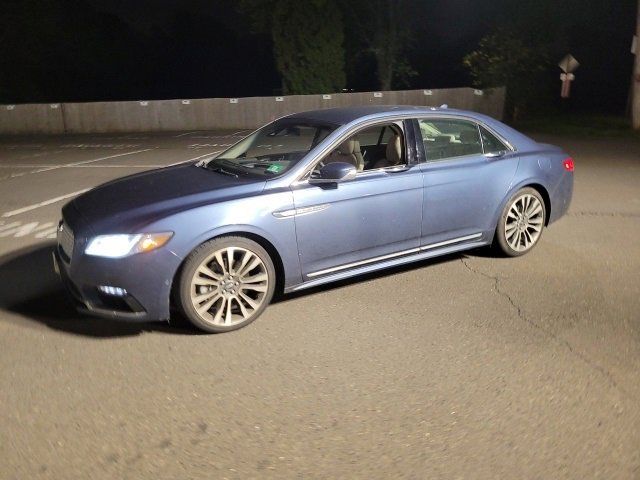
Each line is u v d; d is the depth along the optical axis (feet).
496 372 12.64
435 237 17.85
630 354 13.35
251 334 14.64
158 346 14.03
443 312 15.76
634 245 21.44
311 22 79.66
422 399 11.66
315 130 17.11
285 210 14.97
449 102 77.56
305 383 12.34
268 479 9.43
